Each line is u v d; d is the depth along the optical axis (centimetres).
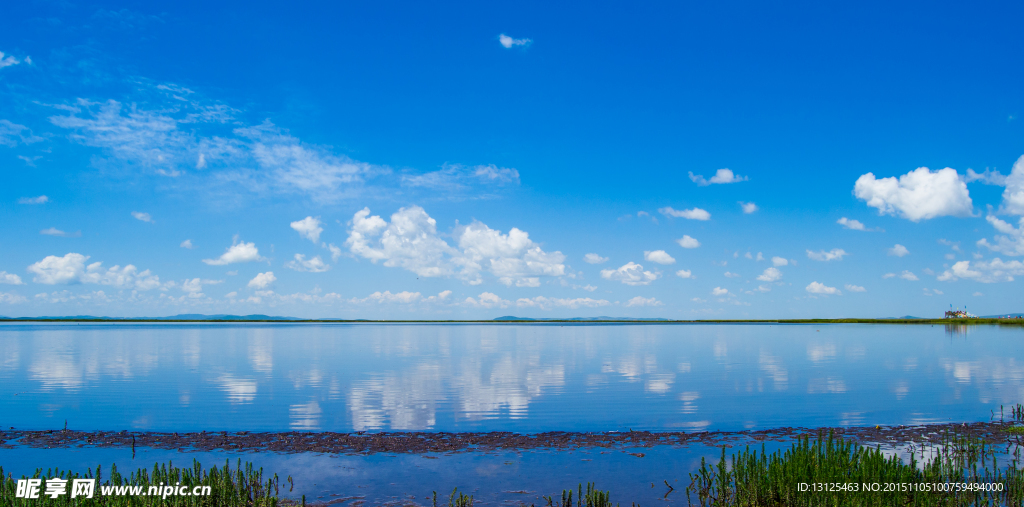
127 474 2058
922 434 2673
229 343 10456
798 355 7344
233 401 3622
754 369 5594
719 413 3247
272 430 2805
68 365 5922
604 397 3806
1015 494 1691
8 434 2673
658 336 14550
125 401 3616
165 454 2344
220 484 1678
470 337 14175
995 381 4594
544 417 3134
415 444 2497
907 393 3969
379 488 1931
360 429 2834
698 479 1897
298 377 4906
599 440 2578
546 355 7506
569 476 2067
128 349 8469
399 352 8081
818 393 3981
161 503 1609
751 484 1702
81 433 2683
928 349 8350
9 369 5522
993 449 2391
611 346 9606
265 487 1911
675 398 3759
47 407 3406
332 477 2044
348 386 4331
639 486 1962
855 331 17362
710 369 5609
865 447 2441
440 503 1786
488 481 2006
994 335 13425
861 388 4228
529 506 1775
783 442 2552
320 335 15500
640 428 2858
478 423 2980
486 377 4922
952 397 3781
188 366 5850
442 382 4575
